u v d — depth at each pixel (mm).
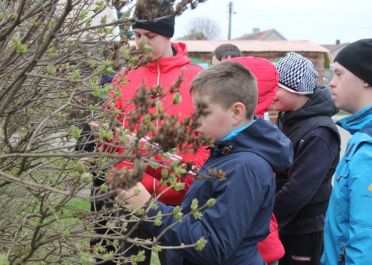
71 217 1767
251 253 1919
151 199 1605
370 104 2342
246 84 1948
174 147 1362
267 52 15914
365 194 2070
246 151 1915
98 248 1820
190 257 1794
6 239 1955
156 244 1475
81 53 1937
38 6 1669
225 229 1759
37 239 1695
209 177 1493
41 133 1933
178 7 1354
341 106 2438
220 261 1770
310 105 2934
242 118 1968
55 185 1848
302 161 2783
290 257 2959
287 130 2992
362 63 2322
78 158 1689
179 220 1429
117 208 1718
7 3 1947
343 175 2229
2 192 2070
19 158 1980
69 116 2152
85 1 1970
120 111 1789
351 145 2229
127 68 1654
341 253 2217
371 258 2014
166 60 2654
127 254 2580
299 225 2902
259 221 1920
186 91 2590
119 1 1754
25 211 2078
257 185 1837
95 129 1910
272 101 2789
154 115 1297
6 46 1937
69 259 1878
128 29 1710
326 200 2955
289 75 2926
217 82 1918
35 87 1945
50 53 1654
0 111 1683
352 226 2082
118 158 1375
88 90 1782
